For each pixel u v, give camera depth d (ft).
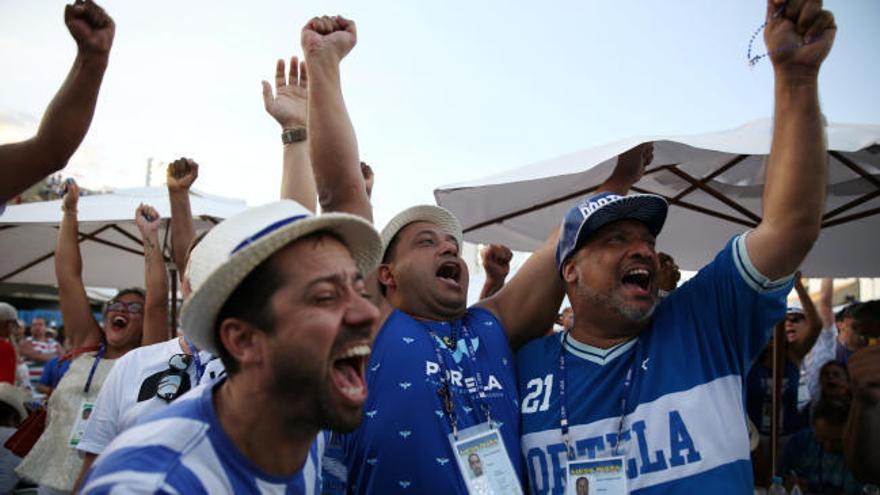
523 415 7.22
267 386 4.24
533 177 8.93
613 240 7.07
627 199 6.94
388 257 8.26
